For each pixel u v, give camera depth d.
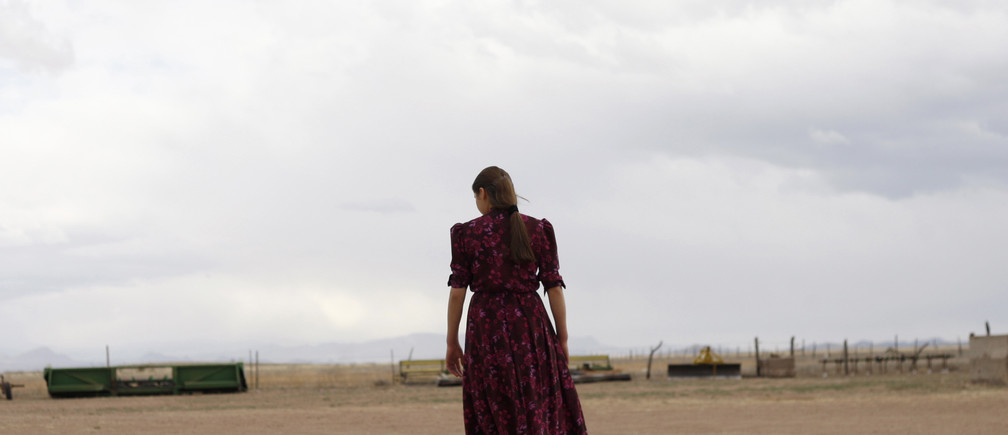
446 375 45.25
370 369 107.44
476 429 5.68
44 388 46.28
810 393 29.14
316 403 28.12
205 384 38.72
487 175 5.78
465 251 5.68
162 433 15.19
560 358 5.71
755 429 15.69
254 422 18.02
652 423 17.28
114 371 38.03
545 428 5.54
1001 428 15.02
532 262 5.66
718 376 49.09
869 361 55.62
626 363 106.88
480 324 5.62
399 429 16.42
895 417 17.94
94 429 15.89
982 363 32.59
